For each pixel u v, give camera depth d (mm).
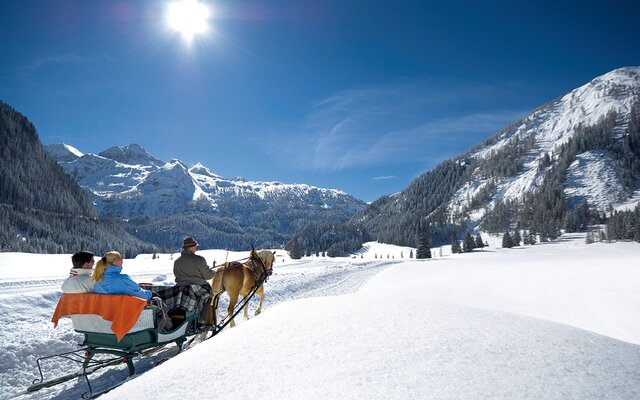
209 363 3787
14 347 6641
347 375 3254
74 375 5258
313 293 16688
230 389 3123
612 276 24734
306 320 5219
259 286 9852
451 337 4297
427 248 106938
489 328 4762
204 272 7230
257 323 5348
